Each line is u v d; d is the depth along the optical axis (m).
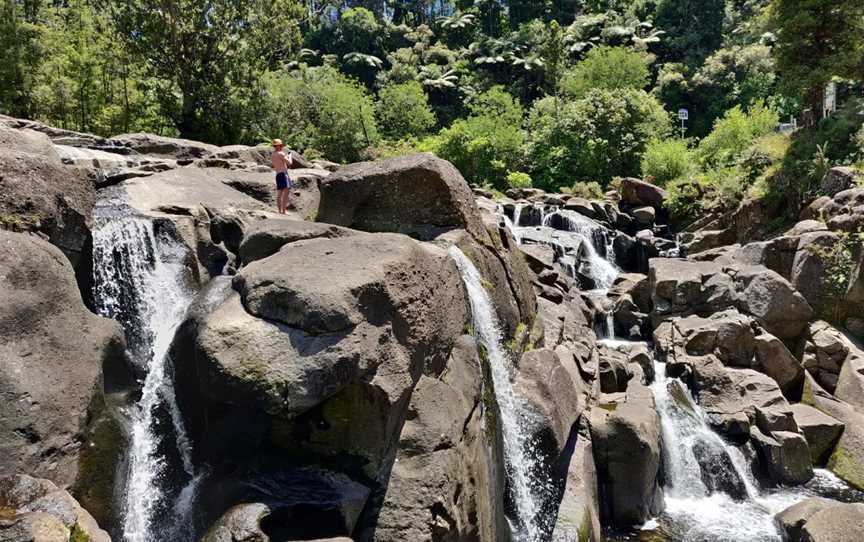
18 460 3.90
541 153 31.28
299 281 4.91
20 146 6.07
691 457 9.84
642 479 8.55
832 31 18.12
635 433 8.60
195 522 4.71
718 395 10.99
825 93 21.20
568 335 10.59
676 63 48.22
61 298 4.72
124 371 5.30
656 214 21.84
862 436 10.26
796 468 9.92
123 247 6.61
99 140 12.51
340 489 4.60
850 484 9.83
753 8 49.09
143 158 11.15
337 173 8.39
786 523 8.16
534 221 19.77
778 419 10.19
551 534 6.94
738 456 10.03
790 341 12.73
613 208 21.45
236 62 24.77
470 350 6.22
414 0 76.56
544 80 50.97
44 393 4.20
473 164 31.30
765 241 15.35
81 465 4.36
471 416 5.76
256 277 5.15
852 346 12.32
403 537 4.52
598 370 10.41
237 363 4.59
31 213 5.35
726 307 12.84
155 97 25.61
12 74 21.44
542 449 7.36
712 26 50.38
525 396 7.55
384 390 4.72
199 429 5.06
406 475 4.82
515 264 9.30
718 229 19.33
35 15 24.83
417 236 7.84
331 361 4.49
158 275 6.89
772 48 19.73
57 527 3.27
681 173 25.28
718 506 9.23
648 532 8.37
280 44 26.28
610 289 15.50
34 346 4.36
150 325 6.56
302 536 4.32
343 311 4.65
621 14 58.22
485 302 7.55
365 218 8.09
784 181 17.25
